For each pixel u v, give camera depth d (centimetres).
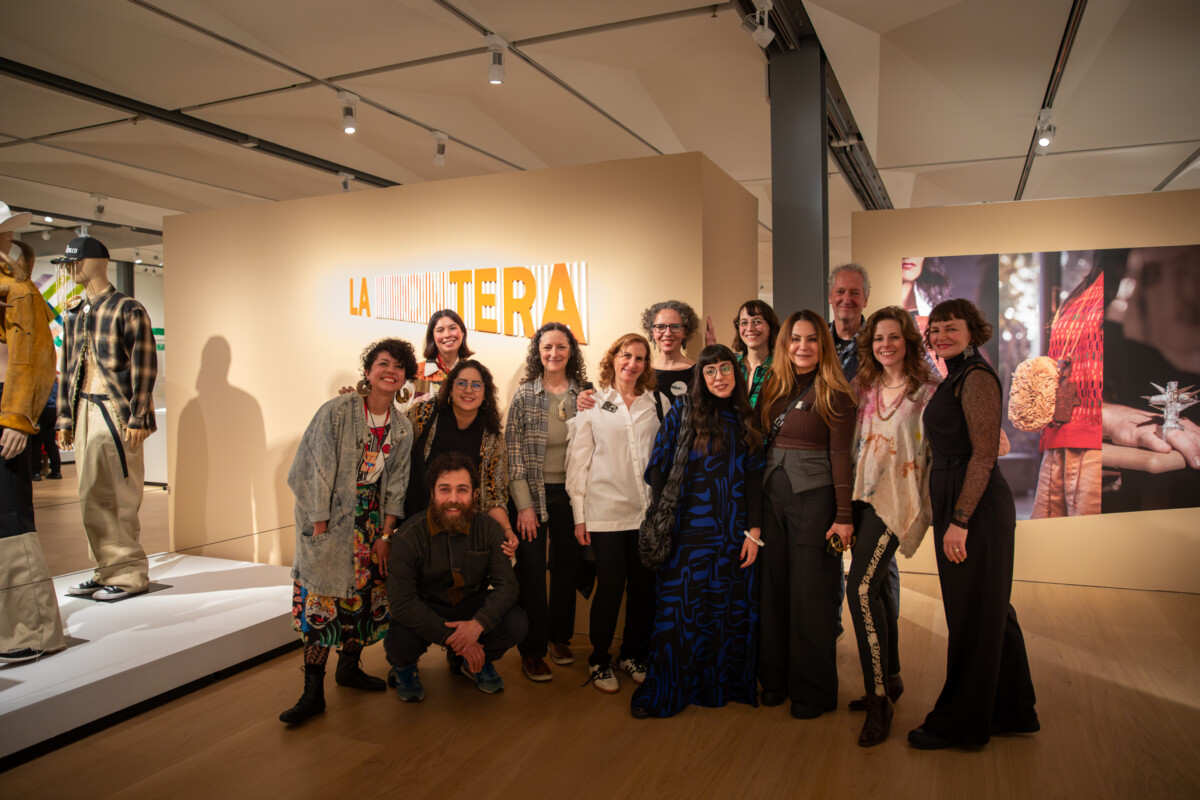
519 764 266
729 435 312
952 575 273
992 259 511
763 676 316
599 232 406
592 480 335
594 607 336
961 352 278
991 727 280
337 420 308
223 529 510
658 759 269
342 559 306
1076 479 496
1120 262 488
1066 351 498
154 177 755
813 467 303
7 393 328
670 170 391
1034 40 513
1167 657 363
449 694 329
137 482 430
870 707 283
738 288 461
